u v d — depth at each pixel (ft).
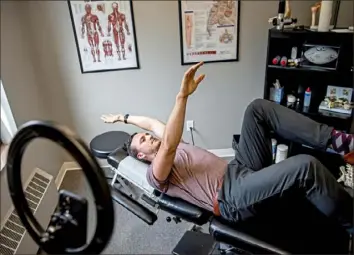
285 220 5.04
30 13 8.44
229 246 5.43
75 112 9.88
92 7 8.59
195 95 9.93
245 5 8.80
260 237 4.82
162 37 9.09
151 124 6.93
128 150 6.98
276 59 8.87
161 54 9.30
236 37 9.17
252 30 9.12
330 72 8.32
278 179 4.70
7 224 6.34
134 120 7.16
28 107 8.54
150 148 6.49
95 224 2.30
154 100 9.93
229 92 9.95
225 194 5.28
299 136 5.60
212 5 8.76
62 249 2.43
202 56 9.37
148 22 8.89
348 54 8.12
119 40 9.04
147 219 4.91
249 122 5.83
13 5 7.94
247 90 9.94
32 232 2.64
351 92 8.78
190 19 8.89
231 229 5.05
